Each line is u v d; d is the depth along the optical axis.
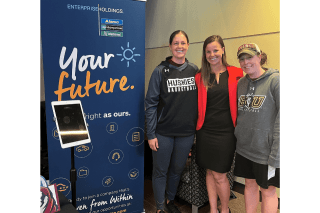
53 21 1.71
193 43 2.43
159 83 1.98
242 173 1.94
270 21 1.77
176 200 2.44
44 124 1.84
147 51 3.07
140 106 2.12
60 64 1.76
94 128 1.94
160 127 2.04
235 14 1.98
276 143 1.74
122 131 2.06
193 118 2.05
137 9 2.00
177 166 2.12
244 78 1.85
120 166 2.10
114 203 2.11
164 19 2.74
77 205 1.95
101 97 1.94
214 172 2.06
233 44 2.02
